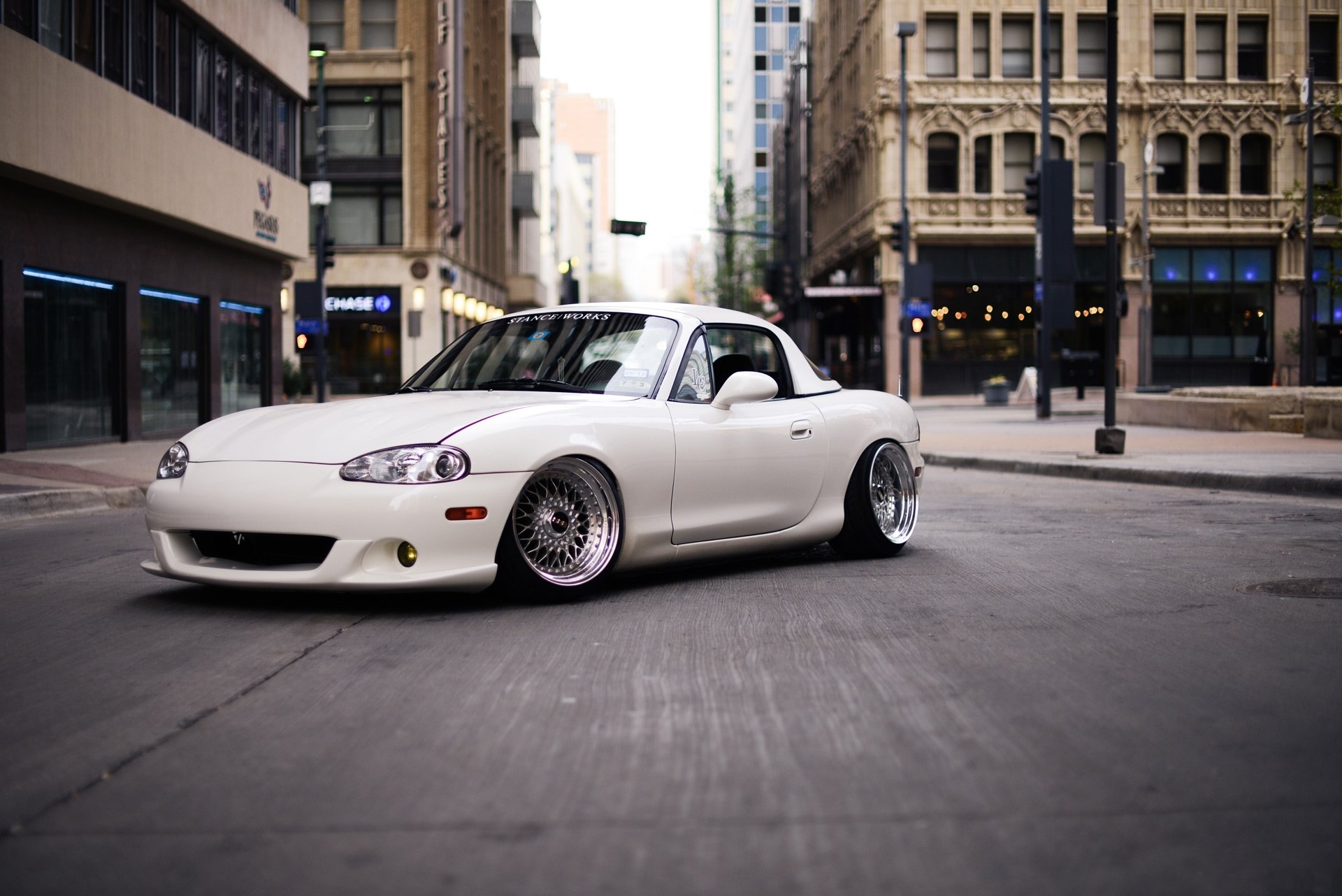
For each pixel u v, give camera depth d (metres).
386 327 40.31
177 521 5.31
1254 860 2.62
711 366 6.50
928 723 3.65
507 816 2.87
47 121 14.61
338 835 2.75
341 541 5.04
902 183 32.66
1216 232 42.84
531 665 4.38
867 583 6.28
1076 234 42.81
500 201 57.03
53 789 3.06
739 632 5.00
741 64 105.25
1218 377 43.25
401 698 3.92
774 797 3.00
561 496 5.61
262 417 5.82
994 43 42.47
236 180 20.89
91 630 5.00
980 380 42.69
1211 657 4.54
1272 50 43.03
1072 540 8.08
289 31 24.08
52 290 16.34
